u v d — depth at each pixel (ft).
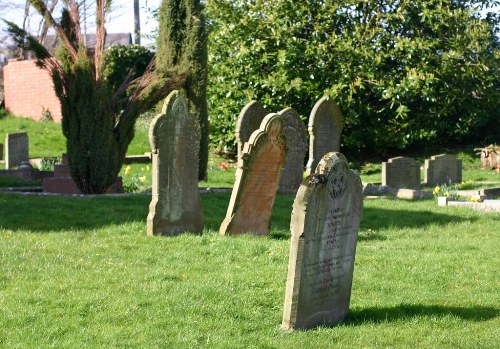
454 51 91.71
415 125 93.86
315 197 23.99
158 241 37.04
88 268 30.86
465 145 102.37
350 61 90.02
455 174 71.41
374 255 35.55
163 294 27.12
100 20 58.03
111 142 56.18
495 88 100.22
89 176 55.67
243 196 39.63
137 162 84.28
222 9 91.86
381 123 94.32
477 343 22.97
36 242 35.47
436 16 92.12
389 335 23.68
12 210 44.27
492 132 102.01
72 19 58.75
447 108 94.38
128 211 45.93
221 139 91.86
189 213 39.93
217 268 31.73
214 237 38.32
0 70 153.17
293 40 89.04
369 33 91.97
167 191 38.93
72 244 35.55
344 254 25.54
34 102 115.85
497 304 27.78
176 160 39.17
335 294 25.31
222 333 23.40
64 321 23.93
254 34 90.27
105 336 22.67
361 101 92.58
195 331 23.45
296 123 58.59
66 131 55.88
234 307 26.03
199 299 26.81
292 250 23.95
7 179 63.67
